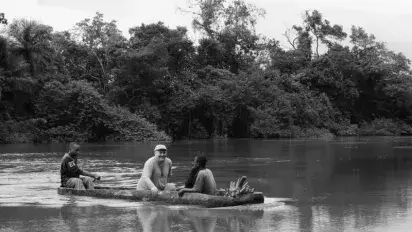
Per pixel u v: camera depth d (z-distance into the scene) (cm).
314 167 1977
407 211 1010
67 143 4009
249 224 875
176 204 1088
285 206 1068
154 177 1193
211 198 1052
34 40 4453
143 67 4719
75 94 4312
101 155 2683
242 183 1090
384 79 6372
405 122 6519
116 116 4384
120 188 1255
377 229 840
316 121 5419
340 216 955
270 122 4981
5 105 4225
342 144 3650
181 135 4931
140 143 3991
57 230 838
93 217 948
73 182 1273
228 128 5097
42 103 4300
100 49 5500
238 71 5569
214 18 6025
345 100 6144
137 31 5297
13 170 1931
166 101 4906
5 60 4284
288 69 6247
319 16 6525
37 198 1198
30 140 4072
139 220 915
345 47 6372
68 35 5650
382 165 2033
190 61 5453
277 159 2373
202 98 4803
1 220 930
